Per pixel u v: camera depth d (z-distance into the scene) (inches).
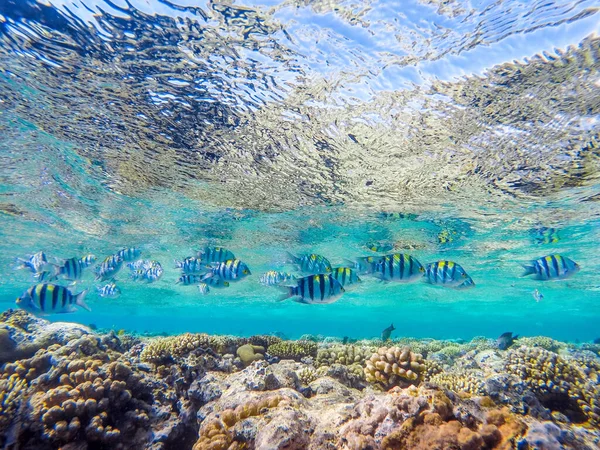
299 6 24.1
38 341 30.7
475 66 28.0
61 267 41.9
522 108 32.3
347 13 24.5
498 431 14.8
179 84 31.3
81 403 22.0
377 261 31.9
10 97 34.1
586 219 58.7
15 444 20.1
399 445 14.6
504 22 24.4
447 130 36.3
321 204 57.9
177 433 24.4
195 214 64.4
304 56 27.8
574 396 25.4
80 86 32.2
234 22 25.3
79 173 49.7
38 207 62.0
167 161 45.5
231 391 23.4
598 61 26.6
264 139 39.6
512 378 24.3
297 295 28.6
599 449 14.9
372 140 38.7
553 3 22.9
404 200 54.6
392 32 25.7
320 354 38.6
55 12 25.0
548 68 27.6
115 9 24.7
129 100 33.9
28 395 22.9
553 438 14.3
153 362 30.9
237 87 31.3
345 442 16.0
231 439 18.1
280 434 16.2
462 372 33.0
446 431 14.5
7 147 43.0
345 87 30.9
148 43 27.2
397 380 27.1
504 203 54.0
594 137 35.9
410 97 31.8
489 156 40.8
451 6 23.6
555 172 43.6
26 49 28.2
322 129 37.1
